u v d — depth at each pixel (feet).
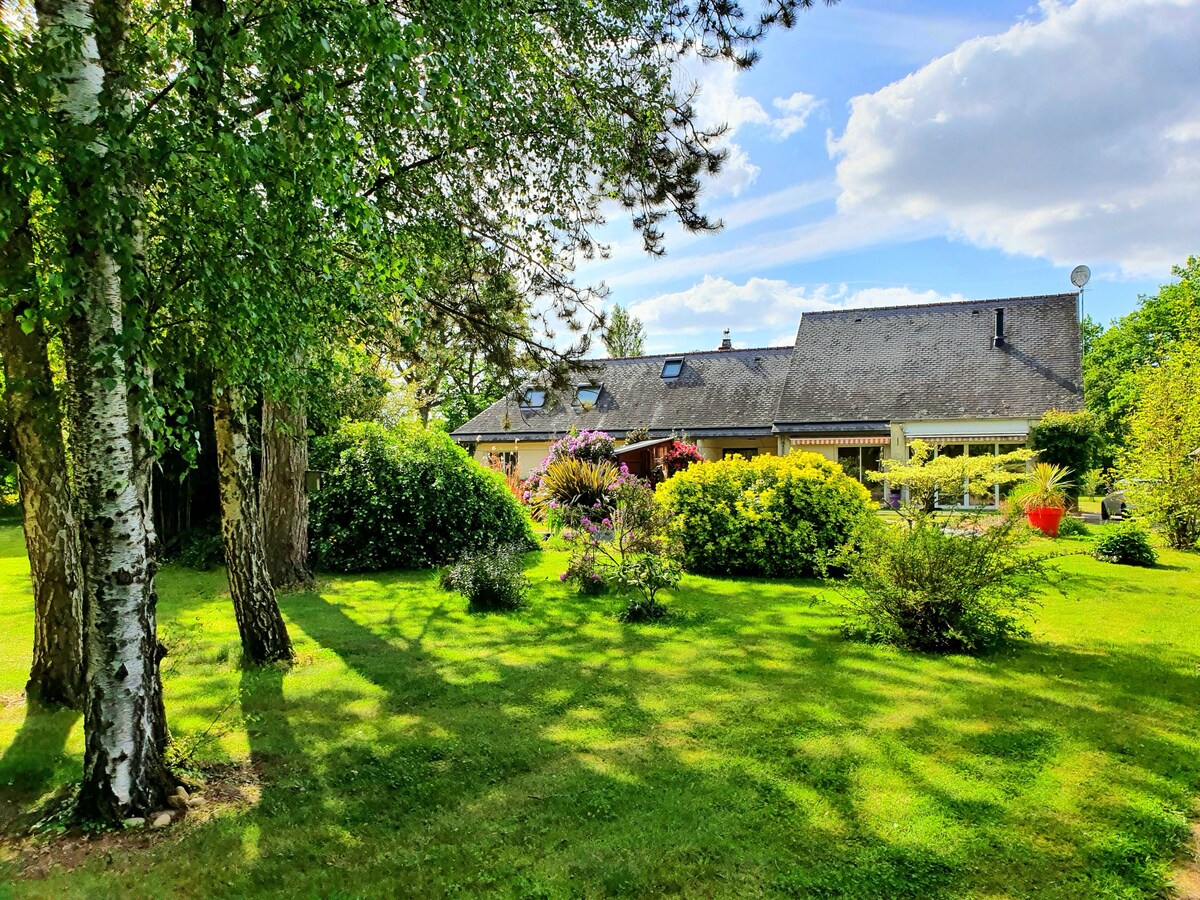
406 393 60.80
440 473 41.04
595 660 20.72
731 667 19.84
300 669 20.13
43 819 11.59
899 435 73.92
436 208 25.17
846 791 12.27
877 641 22.56
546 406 30.71
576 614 27.09
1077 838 10.69
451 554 39.63
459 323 28.53
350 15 11.92
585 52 24.99
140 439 12.28
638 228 27.91
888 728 15.10
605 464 56.59
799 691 17.65
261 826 11.37
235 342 14.19
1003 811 11.51
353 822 11.51
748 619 25.93
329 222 15.85
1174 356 49.01
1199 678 18.49
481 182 26.55
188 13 11.84
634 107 25.95
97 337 10.98
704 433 86.94
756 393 91.56
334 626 25.32
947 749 13.98
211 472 43.96
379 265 16.71
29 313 11.12
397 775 13.19
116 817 11.26
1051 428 64.64
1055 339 77.15
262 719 16.15
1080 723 15.30
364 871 10.06
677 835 10.85
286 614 27.35
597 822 11.35
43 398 16.11
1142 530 40.22
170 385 14.65
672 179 26.00
